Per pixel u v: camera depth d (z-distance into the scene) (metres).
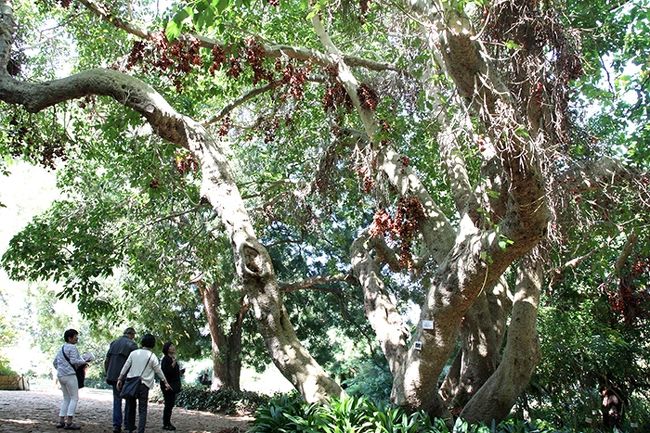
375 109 8.85
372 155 8.48
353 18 8.32
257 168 15.12
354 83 8.84
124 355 8.55
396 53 9.65
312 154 12.68
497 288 8.94
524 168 5.15
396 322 8.37
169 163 10.41
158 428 10.34
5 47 7.54
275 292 6.24
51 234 10.23
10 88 7.06
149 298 13.45
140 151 10.34
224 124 11.08
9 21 7.81
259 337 21.45
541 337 11.20
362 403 6.30
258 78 8.84
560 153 6.25
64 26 11.17
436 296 6.46
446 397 9.80
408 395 6.78
